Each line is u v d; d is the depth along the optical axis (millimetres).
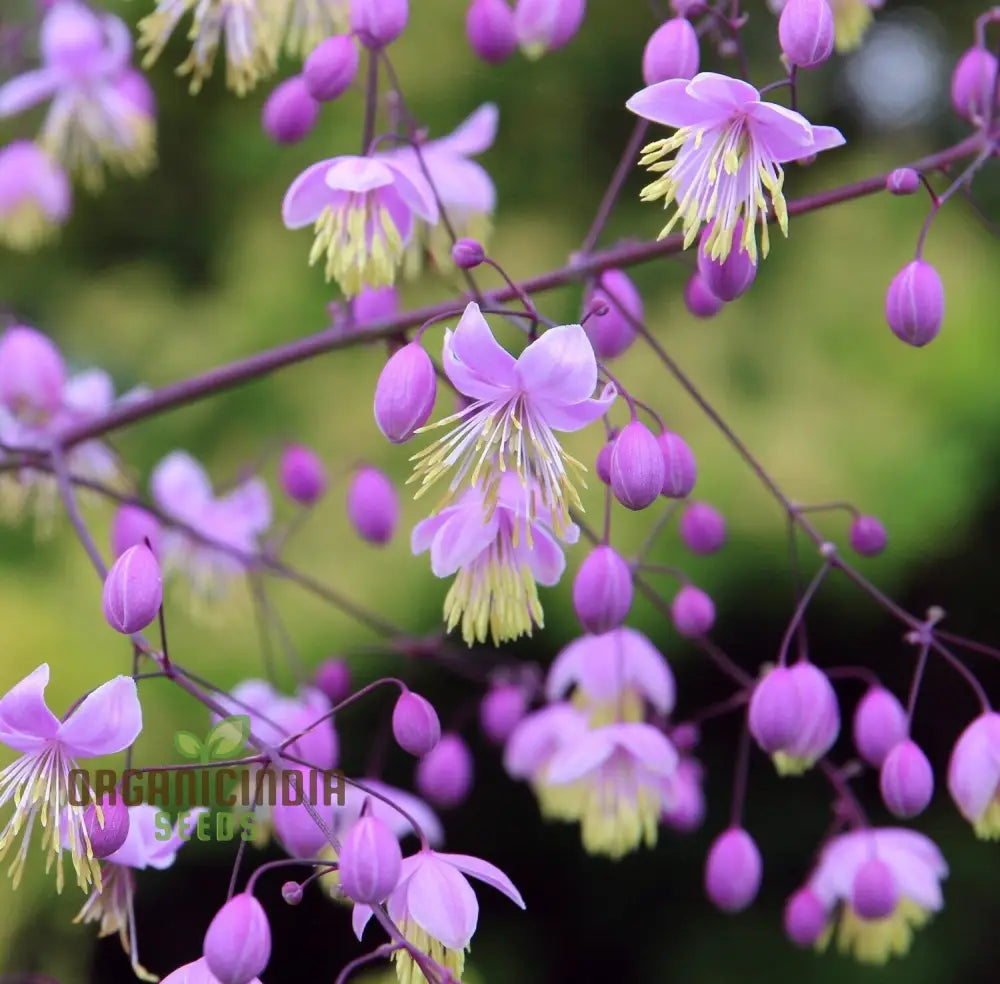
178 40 949
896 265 871
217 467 871
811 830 958
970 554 950
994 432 831
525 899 989
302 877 536
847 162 935
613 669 553
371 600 810
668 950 970
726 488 811
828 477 810
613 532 793
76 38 593
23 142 610
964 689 979
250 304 914
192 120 976
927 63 1017
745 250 498
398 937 480
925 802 524
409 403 494
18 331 574
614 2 964
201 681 503
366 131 517
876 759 533
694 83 489
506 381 490
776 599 876
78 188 963
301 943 952
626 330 536
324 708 553
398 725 496
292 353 543
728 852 545
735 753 961
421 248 540
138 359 921
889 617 938
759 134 495
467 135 539
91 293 956
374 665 835
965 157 521
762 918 961
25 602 803
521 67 949
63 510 616
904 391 833
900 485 809
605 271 529
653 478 494
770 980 939
